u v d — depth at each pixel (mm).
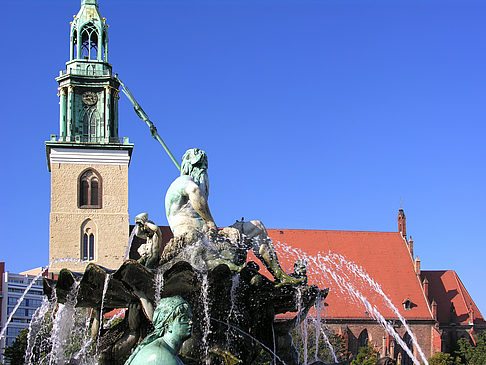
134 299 15078
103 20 93875
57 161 89438
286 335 16625
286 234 101438
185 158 17703
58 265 86812
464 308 102812
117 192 89812
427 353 95750
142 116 19219
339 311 91062
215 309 15320
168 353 6734
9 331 113500
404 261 101688
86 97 91375
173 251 15898
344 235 103062
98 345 15500
